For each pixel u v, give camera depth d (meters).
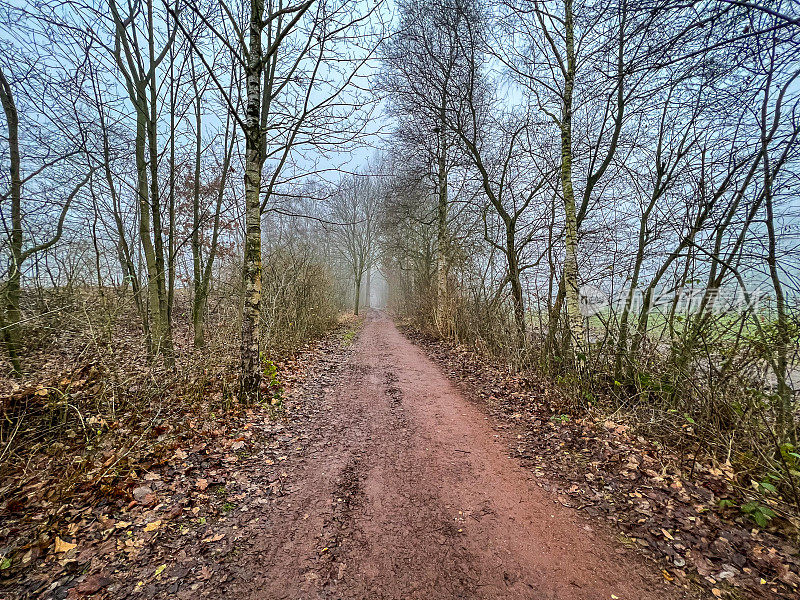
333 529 3.10
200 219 8.16
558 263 8.95
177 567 2.60
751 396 4.05
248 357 5.73
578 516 3.27
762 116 4.59
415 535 3.04
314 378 7.94
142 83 6.75
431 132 10.96
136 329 9.92
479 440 4.96
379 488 3.75
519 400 6.40
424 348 12.45
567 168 6.59
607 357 6.04
